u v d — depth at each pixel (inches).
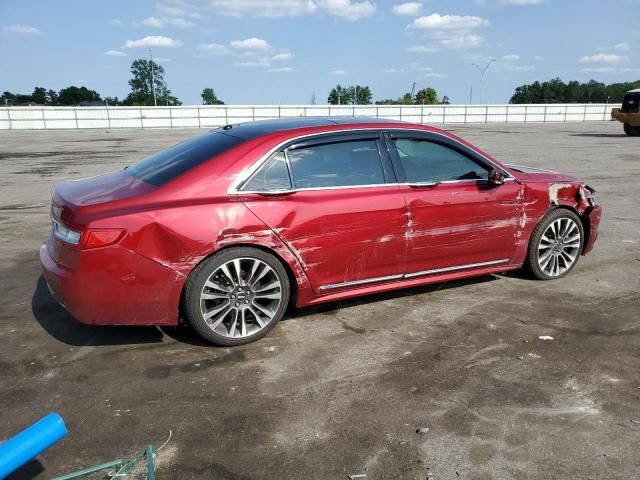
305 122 164.9
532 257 193.9
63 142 1017.5
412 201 163.6
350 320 165.0
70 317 168.1
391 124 167.8
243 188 144.0
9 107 1643.7
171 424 112.1
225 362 139.2
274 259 147.9
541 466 98.2
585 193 199.5
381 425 111.1
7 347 147.6
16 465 77.5
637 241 257.8
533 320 163.9
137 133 1408.7
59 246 137.0
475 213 175.5
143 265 133.9
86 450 103.7
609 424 111.0
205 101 4281.5
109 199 138.8
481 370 133.6
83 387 127.1
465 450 102.8
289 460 100.5
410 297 183.8
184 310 142.9
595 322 162.2
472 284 196.4
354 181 158.2
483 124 1882.4
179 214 135.4
